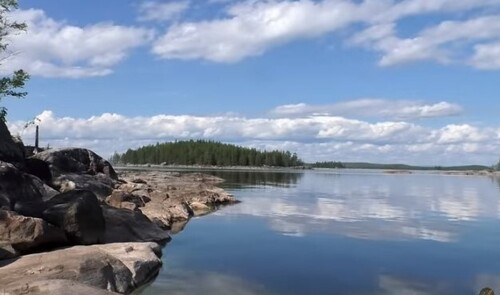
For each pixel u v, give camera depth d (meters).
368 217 32.09
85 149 39.84
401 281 15.70
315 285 15.04
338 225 27.81
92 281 12.94
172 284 14.73
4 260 14.11
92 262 13.70
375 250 20.55
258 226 27.06
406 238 23.72
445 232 26.00
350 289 14.73
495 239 23.84
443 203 45.75
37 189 21.61
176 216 29.25
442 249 21.05
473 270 17.30
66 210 17.36
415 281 15.73
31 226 15.81
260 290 14.38
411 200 48.62
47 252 15.27
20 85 26.31
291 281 15.41
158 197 34.06
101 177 37.06
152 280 15.12
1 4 25.58
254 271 16.53
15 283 11.57
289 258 18.69
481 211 38.19
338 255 19.41
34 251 15.94
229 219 30.09
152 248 18.03
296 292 14.30
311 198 47.81
